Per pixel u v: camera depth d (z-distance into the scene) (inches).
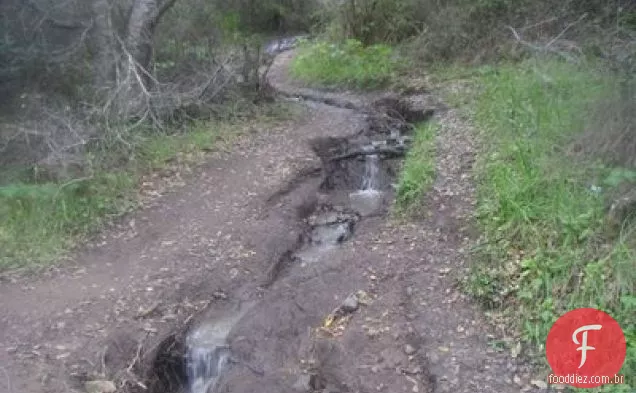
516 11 446.3
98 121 311.4
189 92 374.0
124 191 282.2
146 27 369.7
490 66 419.8
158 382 193.9
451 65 461.1
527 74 351.9
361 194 319.9
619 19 370.0
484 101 342.6
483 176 261.4
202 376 197.6
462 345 187.5
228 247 251.8
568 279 186.2
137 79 331.0
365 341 195.3
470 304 202.8
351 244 255.8
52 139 281.6
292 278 235.9
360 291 221.3
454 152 296.2
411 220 262.5
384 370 182.9
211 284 229.9
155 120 335.6
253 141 355.3
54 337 196.4
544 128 264.8
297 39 727.1
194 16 485.7
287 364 191.2
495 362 178.4
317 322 208.8
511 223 217.6
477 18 463.5
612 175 199.2
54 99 321.1
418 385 175.9
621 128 224.7
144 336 200.8
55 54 339.6
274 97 431.8
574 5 411.2
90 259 241.0
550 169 231.9
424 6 520.1
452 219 247.6
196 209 278.4
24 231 246.1
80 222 257.4
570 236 196.9
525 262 197.6
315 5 800.9
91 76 344.5
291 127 382.0
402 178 289.6
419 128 356.2
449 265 224.1
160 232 260.4
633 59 286.8
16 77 321.7
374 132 376.5
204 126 365.1
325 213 294.0
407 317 203.9
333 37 576.7
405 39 531.5
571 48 359.3
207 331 207.2
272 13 815.1
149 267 236.7
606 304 174.6
